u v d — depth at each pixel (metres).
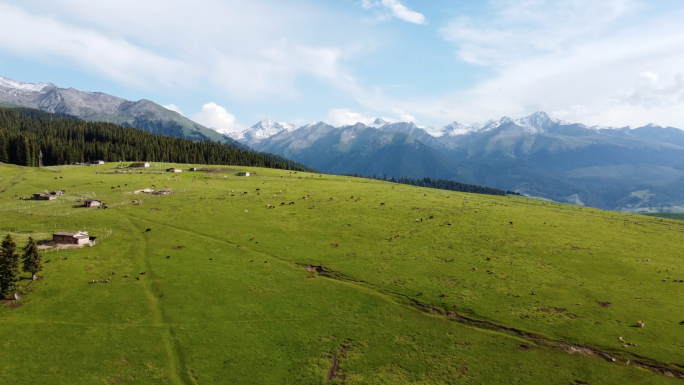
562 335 50.22
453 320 54.44
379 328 53.12
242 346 49.34
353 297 60.31
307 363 46.69
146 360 46.62
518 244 78.12
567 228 89.38
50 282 61.66
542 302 57.22
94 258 71.19
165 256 73.12
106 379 43.50
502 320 53.59
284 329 52.78
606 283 62.28
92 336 50.00
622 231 88.88
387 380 44.09
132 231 85.31
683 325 50.72
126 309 56.00
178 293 60.50
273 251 76.56
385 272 67.62
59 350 47.19
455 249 76.50
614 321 52.41
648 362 45.28
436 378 44.41
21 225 85.62
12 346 47.12
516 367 45.75
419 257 73.19
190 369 45.47
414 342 50.34
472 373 45.00
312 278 66.12
